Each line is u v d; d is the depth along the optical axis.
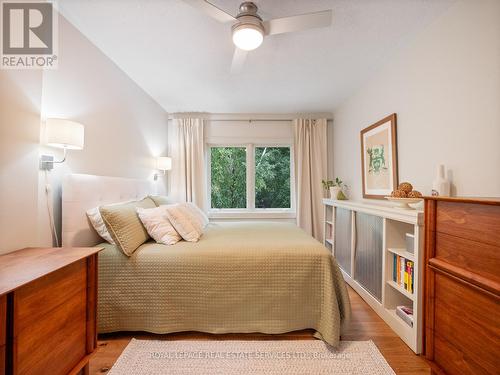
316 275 1.77
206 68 2.64
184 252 1.79
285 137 4.25
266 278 1.76
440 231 1.15
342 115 3.78
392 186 2.44
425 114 1.99
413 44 2.12
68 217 1.74
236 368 1.49
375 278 2.23
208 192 4.30
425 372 1.46
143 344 1.69
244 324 1.76
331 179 4.20
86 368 1.30
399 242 2.03
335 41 2.15
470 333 0.97
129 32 2.02
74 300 1.19
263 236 2.25
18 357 0.87
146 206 2.45
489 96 1.46
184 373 1.45
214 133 4.22
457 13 1.67
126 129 2.80
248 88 3.17
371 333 1.84
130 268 1.75
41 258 1.19
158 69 2.67
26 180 1.41
